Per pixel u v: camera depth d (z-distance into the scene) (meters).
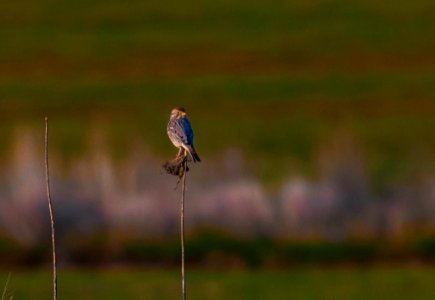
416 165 29.91
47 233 23.20
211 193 23.81
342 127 37.16
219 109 41.34
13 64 51.66
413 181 26.69
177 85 46.12
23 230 23.14
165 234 23.17
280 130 36.84
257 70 49.59
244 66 50.75
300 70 49.50
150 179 24.56
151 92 44.94
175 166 11.38
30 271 22.38
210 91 45.09
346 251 22.97
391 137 35.34
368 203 23.55
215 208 23.36
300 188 23.66
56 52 54.38
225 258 22.91
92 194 23.70
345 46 54.75
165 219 23.25
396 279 21.48
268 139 35.56
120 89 45.41
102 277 21.86
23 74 49.12
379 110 40.47
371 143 34.47
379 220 23.34
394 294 20.50
